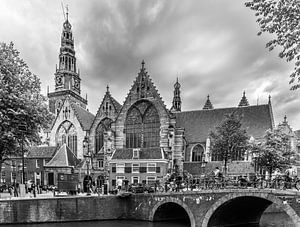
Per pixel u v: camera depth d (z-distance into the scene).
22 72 38.94
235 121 53.41
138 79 68.31
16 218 36.66
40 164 69.75
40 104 38.62
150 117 66.62
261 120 67.81
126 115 68.56
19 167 69.94
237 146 52.28
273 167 50.56
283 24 9.62
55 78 107.88
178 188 41.81
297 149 72.25
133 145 67.25
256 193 32.25
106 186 48.09
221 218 38.81
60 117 78.12
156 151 60.00
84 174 65.06
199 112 76.94
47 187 55.97
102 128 73.88
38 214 38.03
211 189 36.72
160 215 41.81
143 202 42.19
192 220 36.53
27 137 38.72
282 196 30.30
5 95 34.59
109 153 66.44
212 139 61.78
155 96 65.75
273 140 51.41
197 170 63.22
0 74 34.53
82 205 40.84
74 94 105.75
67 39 109.62
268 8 9.70
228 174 59.31
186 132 73.38
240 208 40.50
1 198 38.41
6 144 36.78
